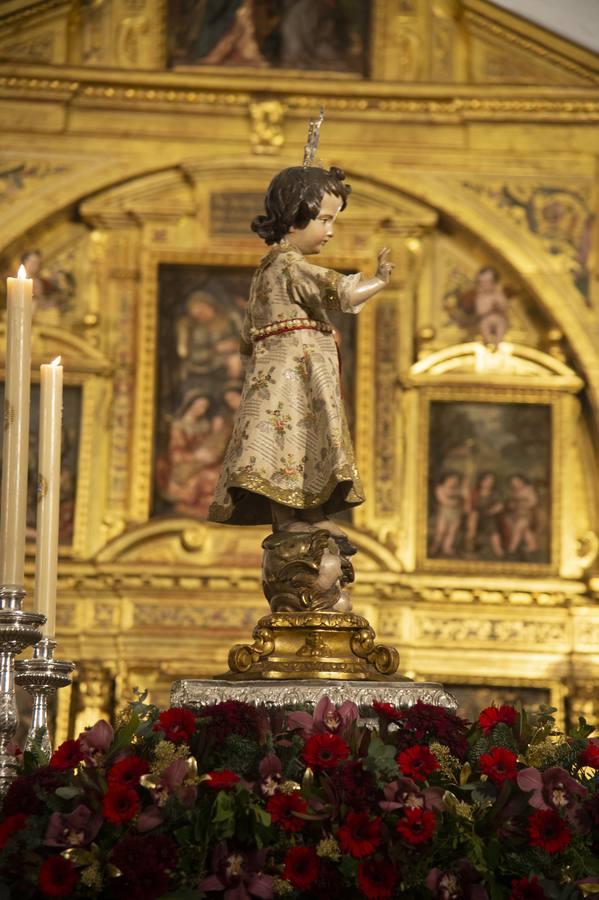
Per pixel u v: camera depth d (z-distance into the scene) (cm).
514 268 1447
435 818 341
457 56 1491
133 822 336
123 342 1437
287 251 436
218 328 1459
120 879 325
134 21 1484
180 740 349
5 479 411
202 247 1447
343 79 1473
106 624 1365
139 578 1368
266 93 1459
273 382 427
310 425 423
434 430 1436
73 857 327
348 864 331
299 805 335
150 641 1354
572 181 1466
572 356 1442
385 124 1469
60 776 345
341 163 1455
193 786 336
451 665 1374
